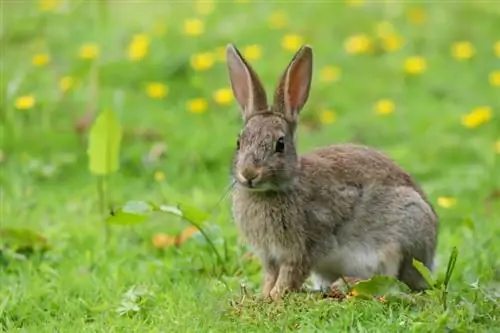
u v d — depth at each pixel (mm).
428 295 9383
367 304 9227
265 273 10328
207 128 15734
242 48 19391
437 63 18562
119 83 17688
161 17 21297
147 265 10836
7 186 13672
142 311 9688
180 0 22562
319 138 15531
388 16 21266
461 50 18625
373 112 16422
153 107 16703
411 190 10430
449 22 20891
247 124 9898
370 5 21938
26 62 18594
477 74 18141
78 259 11219
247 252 11031
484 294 9250
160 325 9195
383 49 19484
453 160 14953
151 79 17891
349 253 10219
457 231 12117
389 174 10391
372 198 10219
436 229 10578
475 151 15023
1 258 11141
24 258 11141
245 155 9703
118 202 13203
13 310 9734
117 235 12008
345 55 19031
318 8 21672
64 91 16781
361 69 18516
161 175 14086
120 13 21688
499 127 15984
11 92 15438
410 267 10359
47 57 18141
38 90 17016
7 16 21000
